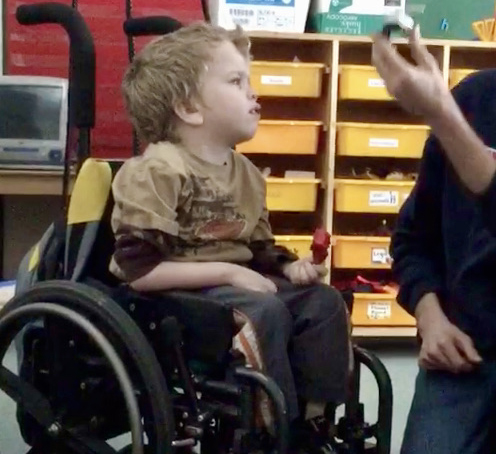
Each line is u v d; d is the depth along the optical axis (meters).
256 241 1.58
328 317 1.43
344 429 1.50
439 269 1.51
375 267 3.16
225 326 1.31
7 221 3.42
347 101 3.33
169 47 1.52
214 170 1.51
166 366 1.38
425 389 1.44
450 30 3.41
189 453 1.39
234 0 3.01
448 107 1.13
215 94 1.49
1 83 2.88
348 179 3.12
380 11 3.10
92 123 1.58
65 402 1.46
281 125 3.05
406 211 1.57
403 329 3.14
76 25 1.58
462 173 1.17
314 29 3.17
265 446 1.31
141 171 1.42
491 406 1.38
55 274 1.59
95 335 1.34
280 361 1.33
